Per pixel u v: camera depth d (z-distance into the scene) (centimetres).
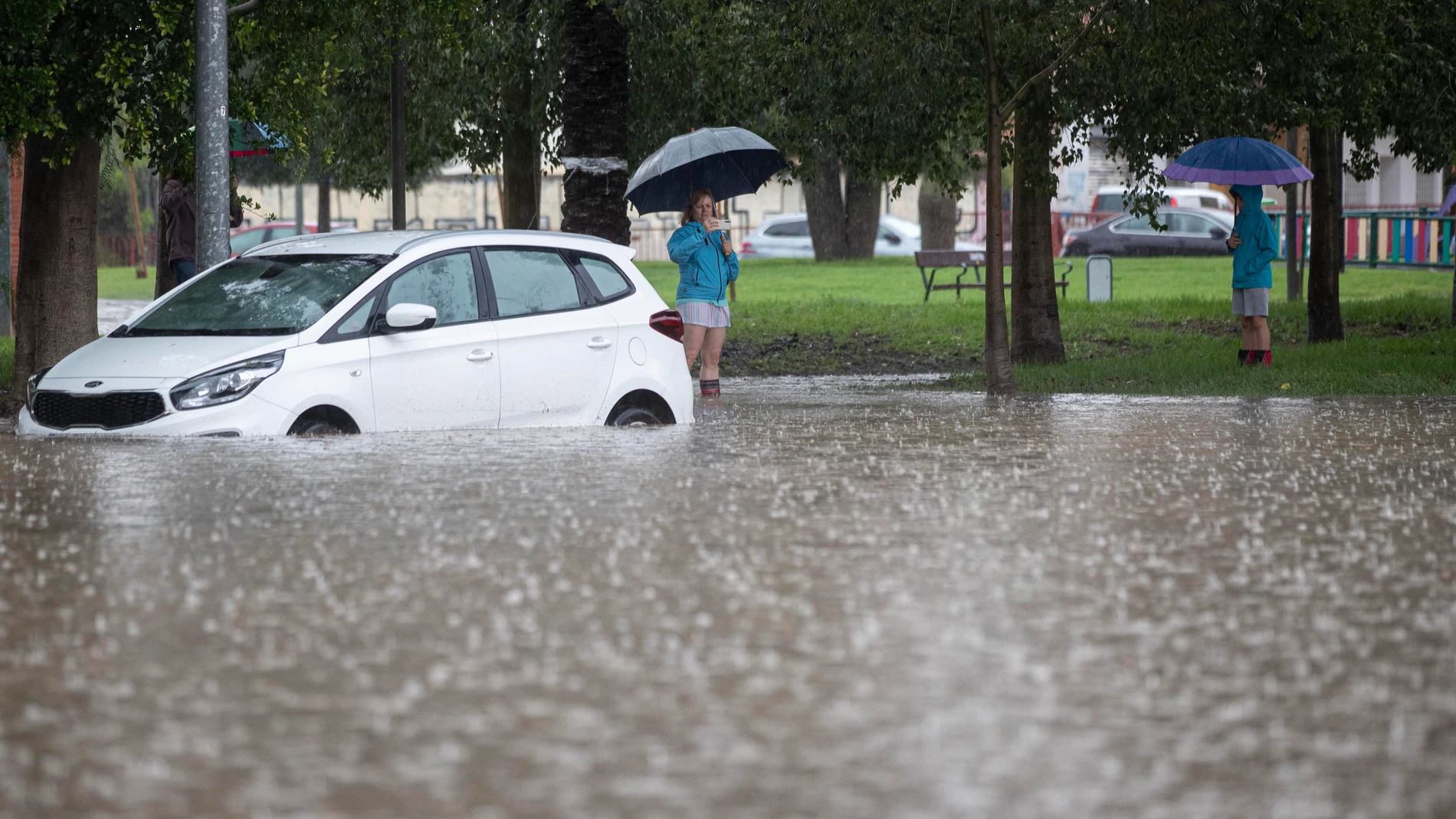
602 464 2164
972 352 5219
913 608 1272
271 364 2362
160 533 1620
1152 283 8294
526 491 1903
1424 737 933
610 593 1328
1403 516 1733
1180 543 1566
